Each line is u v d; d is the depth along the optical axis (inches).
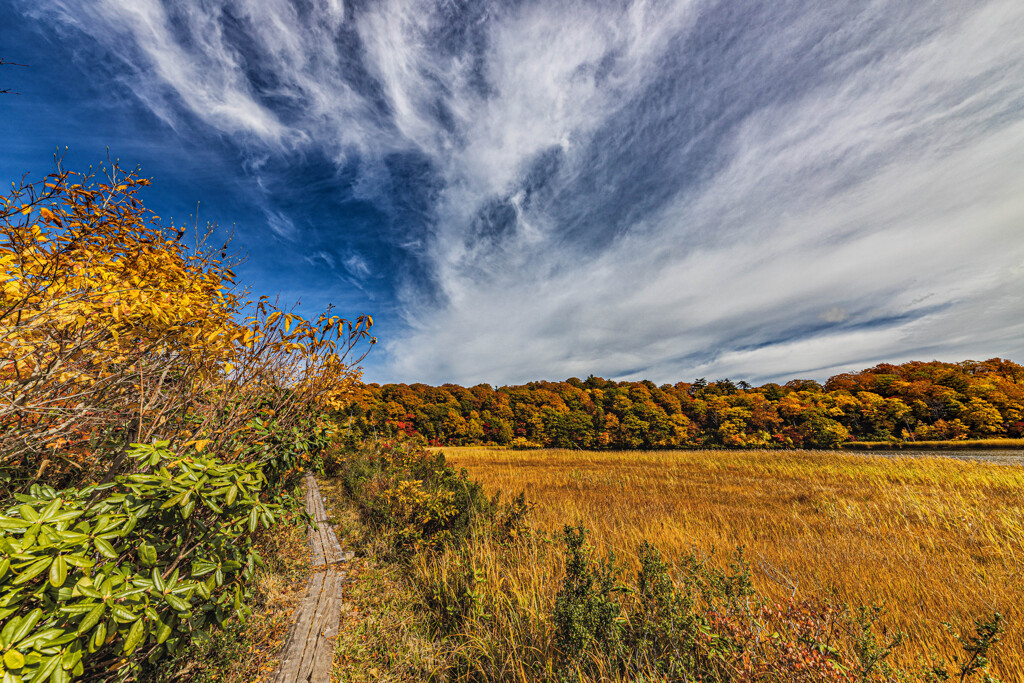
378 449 467.2
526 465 843.4
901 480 512.4
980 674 93.0
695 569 147.3
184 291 89.2
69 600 48.5
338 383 133.0
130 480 58.7
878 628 126.8
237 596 77.3
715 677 93.4
